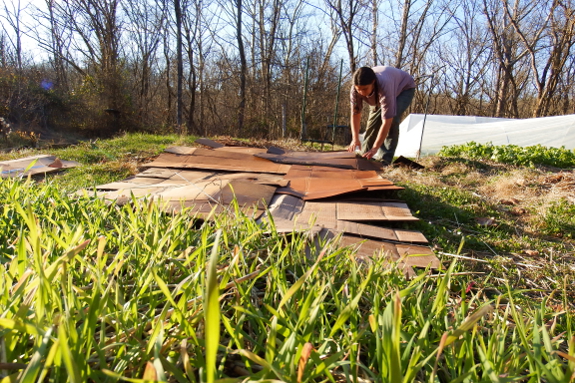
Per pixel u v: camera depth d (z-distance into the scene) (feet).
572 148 27.53
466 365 3.49
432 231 9.74
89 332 2.94
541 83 62.85
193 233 6.48
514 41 67.51
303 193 11.43
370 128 18.92
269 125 59.62
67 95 50.21
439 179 16.81
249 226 6.31
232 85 64.23
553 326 4.31
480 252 8.71
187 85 72.28
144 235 5.59
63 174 15.49
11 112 43.91
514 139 28.96
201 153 15.99
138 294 4.14
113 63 54.75
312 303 3.79
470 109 82.84
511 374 3.35
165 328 3.53
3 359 2.65
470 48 74.08
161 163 14.99
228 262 5.19
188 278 3.83
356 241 7.85
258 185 11.54
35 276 3.63
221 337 3.87
